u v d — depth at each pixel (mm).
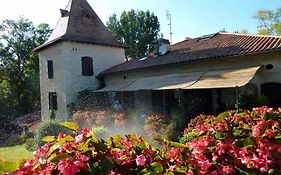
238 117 3754
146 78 23984
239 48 18344
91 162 2623
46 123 18219
